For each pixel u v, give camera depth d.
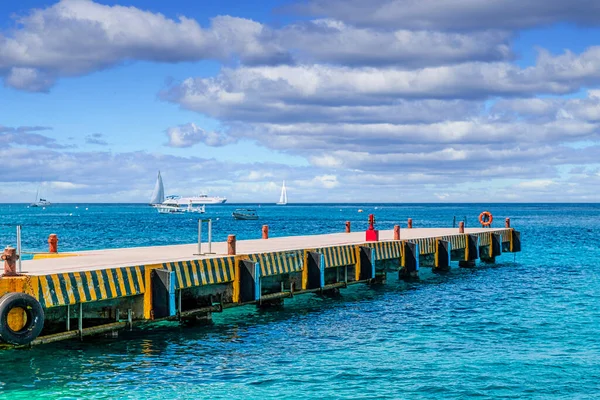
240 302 28.84
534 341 24.84
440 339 25.22
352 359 22.19
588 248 70.25
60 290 21.17
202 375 20.23
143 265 24.19
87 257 28.45
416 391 18.84
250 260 29.17
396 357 22.44
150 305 24.38
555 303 33.53
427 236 47.84
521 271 48.69
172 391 18.69
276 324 28.06
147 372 20.41
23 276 20.41
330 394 18.55
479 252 54.09
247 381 19.67
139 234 97.81
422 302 34.16
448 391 18.86
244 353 22.95
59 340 22.14
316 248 34.47
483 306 32.81
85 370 20.39
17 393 18.20
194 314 26.73
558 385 19.44
